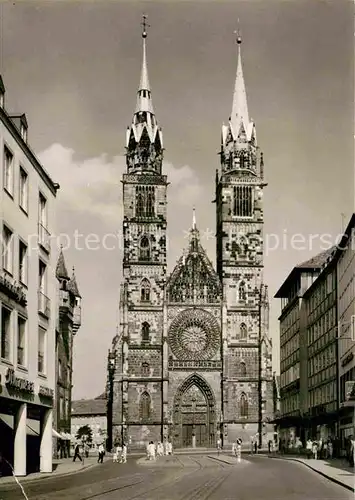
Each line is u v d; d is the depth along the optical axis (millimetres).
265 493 50281
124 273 173750
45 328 72875
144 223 176125
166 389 169250
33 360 68500
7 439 64188
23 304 65812
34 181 70188
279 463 92500
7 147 62156
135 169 177625
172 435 168875
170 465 93625
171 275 175625
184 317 174000
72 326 136375
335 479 59688
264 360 171250
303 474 69438
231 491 51375
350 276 94625
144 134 178750
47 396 71688
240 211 178125
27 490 51406
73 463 98375
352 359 92875
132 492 50312
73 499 45656
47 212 74812
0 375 59062
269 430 169000
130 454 157500
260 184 178625
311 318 126062
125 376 168625
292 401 140000
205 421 171375
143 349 171625
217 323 174375
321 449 102000
